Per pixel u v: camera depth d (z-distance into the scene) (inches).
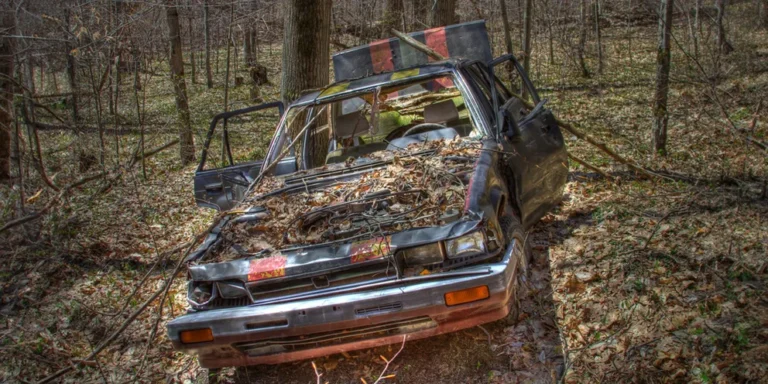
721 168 268.7
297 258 139.2
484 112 193.5
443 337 157.5
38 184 382.0
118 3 462.0
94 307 217.6
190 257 149.9
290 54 318.3
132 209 361.7
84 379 171.2
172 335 140.0
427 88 237.6
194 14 923.4
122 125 663.1
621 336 143.2
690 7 552.4
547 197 209.8
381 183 164.6
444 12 532.1
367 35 653.9
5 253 277.1
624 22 1113.4
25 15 372.2
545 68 793.6
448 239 135.4
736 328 134.3
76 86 479.8
